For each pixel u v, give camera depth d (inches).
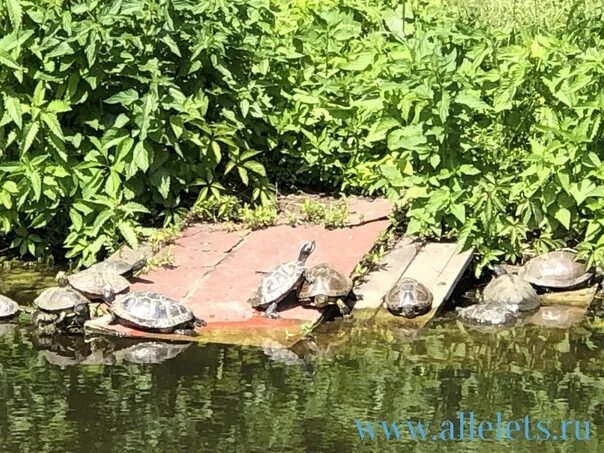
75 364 196.4
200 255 223.6
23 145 221.1
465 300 221.0
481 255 226.7
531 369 197.8
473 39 237.8
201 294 213.2
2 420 181.8
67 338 204.5
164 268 219.8
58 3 223.1
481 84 230.8
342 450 177.0
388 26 250.1
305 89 247.8
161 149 228.7
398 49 236.8
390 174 230.1
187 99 228.7
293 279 209.3
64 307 205.2
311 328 206.2
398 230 232.5
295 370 195.3
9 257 230.8
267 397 187.9
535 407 187.6
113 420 181.9
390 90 229.1
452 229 227.9
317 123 245.6
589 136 221.3
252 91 240.1
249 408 185.3
